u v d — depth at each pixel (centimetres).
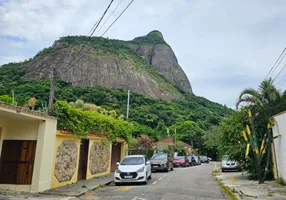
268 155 1402
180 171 2436
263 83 1617
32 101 1616
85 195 1020
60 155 1219
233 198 929
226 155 1817
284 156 1266
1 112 889
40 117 1043
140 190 1114
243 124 1661
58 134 1185
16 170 1071
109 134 1845
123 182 1413
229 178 1672
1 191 997
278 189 1131
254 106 1622
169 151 4541
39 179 1040
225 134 1789
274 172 1444
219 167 3025
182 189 1153
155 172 2277
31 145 1093
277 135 1353
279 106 1574
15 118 1043
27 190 1040
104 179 1550
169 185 1316
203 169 2798
